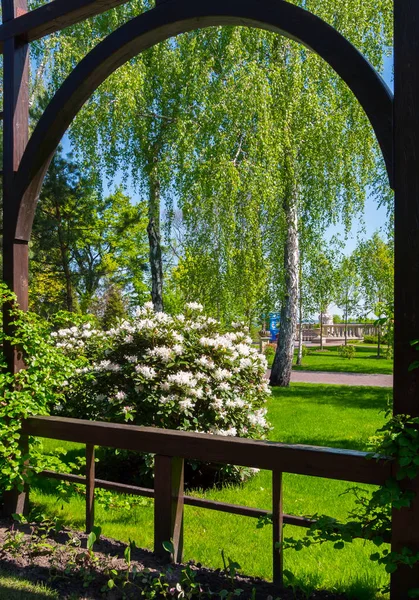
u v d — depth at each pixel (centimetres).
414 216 210
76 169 1218
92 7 304
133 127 985
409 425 211
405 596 212
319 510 384
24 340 337
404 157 212
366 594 244
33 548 279
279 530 246
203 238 876
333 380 1252
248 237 853
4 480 321
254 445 249
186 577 237
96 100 995
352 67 225
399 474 208
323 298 1101
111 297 1617
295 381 1226
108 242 1612
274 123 848
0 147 816
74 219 1266
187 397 432
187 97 884
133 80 910
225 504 269
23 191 339
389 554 210
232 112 799
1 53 360
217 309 916
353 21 927
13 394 326
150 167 990
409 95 211
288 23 240
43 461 334
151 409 433
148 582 243
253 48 889
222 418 443
